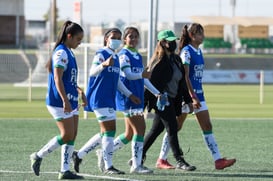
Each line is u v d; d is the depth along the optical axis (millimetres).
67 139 26281
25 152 34781
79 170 29203
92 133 42938
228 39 184750
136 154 28484
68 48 26156
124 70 28203
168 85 28984
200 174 28469
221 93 91812
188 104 29516
